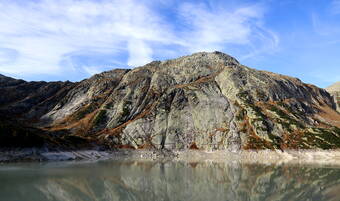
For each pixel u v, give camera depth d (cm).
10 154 7050
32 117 16250
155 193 3975
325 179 5194
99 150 10756
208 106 13425
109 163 7938
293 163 8219
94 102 16538
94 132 13500
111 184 4612
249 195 3859
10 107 16588
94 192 3997
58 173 5566
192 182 4897
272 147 10456
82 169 6291
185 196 3791
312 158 9525
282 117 12262
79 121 14812
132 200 3562
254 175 5734
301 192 4059
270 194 3922
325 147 10244
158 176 5569
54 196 3662
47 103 17712
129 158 10131
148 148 11856
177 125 12850
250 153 10262
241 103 13375
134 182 4850
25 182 4512
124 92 16675
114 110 15225
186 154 11175
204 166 7488
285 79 16625
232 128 11888
